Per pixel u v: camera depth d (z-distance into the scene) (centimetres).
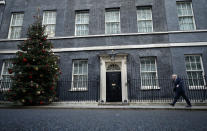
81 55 1126
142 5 1178
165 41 1084
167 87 996
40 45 931
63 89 1063
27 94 836
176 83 787
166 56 1054
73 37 1168
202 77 998
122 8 1193
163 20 1130
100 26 1180
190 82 995
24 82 859
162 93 991
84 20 1231
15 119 424
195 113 569
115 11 1216
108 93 1055
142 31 1152
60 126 333
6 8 1309
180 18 1136
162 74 1027
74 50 1134
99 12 1209
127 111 638
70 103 930
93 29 1180
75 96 1046
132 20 1162
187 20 1127
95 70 1085
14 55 1180
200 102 852
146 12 1184
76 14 1245
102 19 1192
